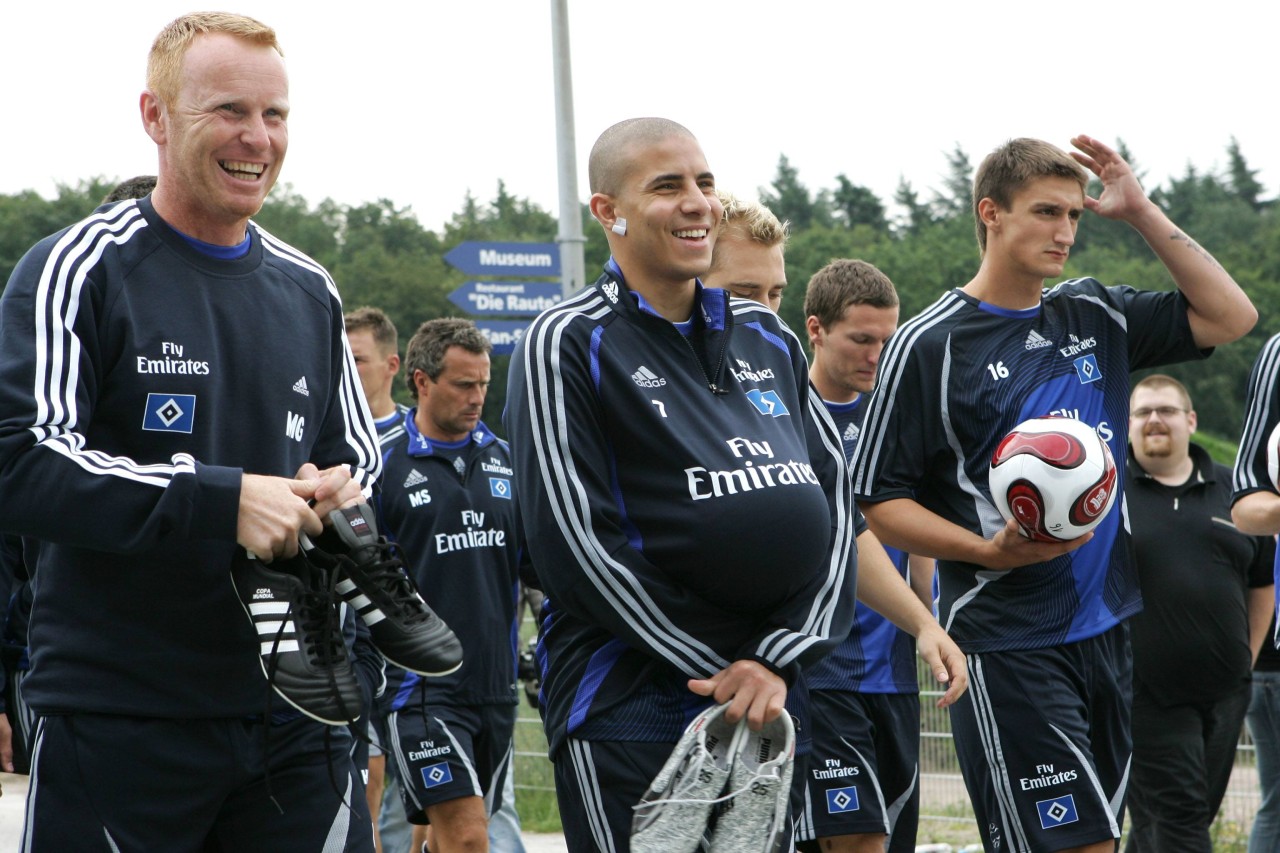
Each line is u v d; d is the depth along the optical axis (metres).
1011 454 4.26
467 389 6.02
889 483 4.53
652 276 3.36
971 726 4.56
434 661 3.05
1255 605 6.33
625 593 3.16
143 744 3.09
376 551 3.03
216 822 3.23
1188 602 6.16
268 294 3.29
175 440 3.09
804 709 3.73
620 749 3.27
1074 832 4.37
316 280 3.45
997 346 4.52
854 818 4.99
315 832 3.23
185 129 3.08
